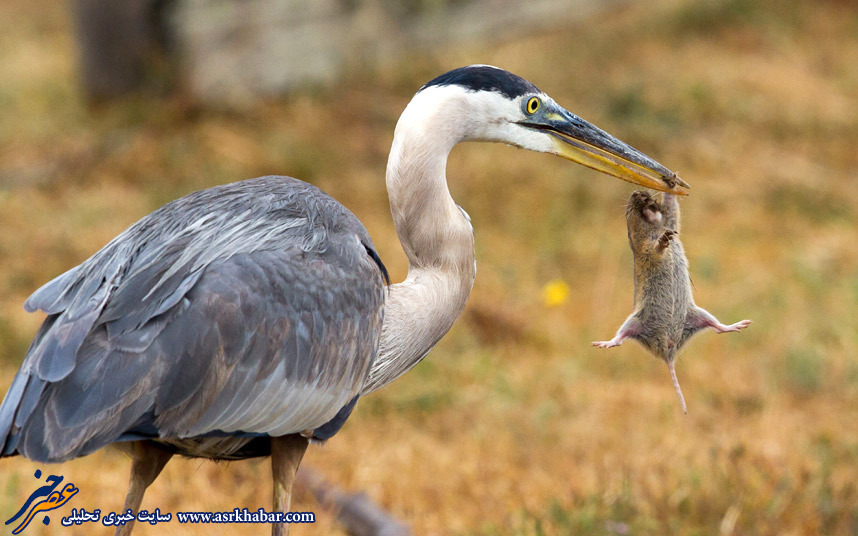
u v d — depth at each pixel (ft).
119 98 58.54
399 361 23.80
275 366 20.07
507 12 74.43
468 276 24.76
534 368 40.37
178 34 57.57
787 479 30.19
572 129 25.31
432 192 23.99
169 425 19.11
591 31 78.28
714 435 34.32
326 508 29.14
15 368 36.91
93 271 20.86
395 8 67.00
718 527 28.12
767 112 68.23
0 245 45.34
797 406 37.40
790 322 43.62
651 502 29.35
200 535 26.37
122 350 18.84
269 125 58.18
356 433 34.71
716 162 61.62
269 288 20.21
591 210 54.90
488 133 24.73
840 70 77.15
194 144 55.26
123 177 52.90
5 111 60.18
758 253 51.80
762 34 81.05
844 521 28.71
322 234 21.88
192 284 19.54
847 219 56.54
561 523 27.99
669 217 23.80
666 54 75.36
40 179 52.11
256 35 60.08
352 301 21.50
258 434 20.58
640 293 23.16
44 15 85.46
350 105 61.36
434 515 29.53
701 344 42.16
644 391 38.45
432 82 24.57
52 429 18.22
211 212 21.52
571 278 48.21
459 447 34.09
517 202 54.90
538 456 33.58
